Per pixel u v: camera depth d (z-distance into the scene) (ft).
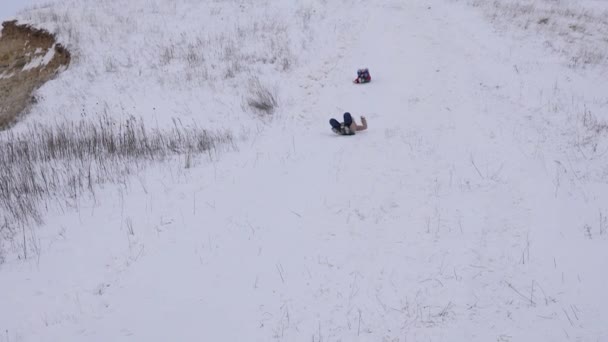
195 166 34.32
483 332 17.52
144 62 58.34
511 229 23.82
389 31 61.16
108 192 30.66
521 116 38.22
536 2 78.79
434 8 68.95
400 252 22.65
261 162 34.35
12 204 29.12
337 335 17.81
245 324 18.71
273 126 42.50
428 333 17.66
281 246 23.70
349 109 43.93
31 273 22.49
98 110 49.34
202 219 26.61
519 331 17.40
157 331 18.63
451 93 43.98
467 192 27.86
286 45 60.08
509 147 33.09
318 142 37.60
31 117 50.60
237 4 75.77
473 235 23.58
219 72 54.90
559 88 43.70
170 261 22.97
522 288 19.69
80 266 22.81
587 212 24.67
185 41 63.52
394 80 48.37
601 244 21.89
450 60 51.55
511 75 46.73
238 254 23.26
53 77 58.54
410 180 29.78
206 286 21.09
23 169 34.22
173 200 28.99
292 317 18.93
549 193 26.76
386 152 34.12
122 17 72.08
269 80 52.31
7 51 70.49
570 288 19.35
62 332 18.74
